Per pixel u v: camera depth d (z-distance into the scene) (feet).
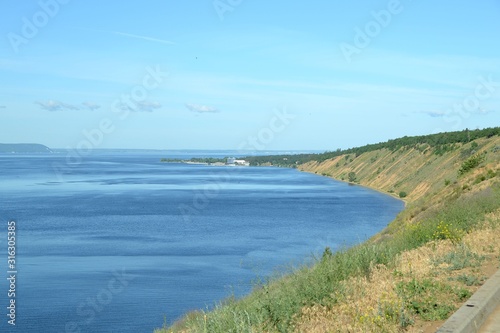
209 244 193.06
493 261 33.14
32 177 655.35
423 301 24.41
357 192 437.99
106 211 317.63
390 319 22.30
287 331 23.44
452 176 305.53
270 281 33.17
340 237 172.55
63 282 127.34
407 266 32.48
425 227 47.16
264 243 188.03
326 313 24.94
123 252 178.29
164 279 128.98
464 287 27.12
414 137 518.78
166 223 266.16
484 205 59.88
